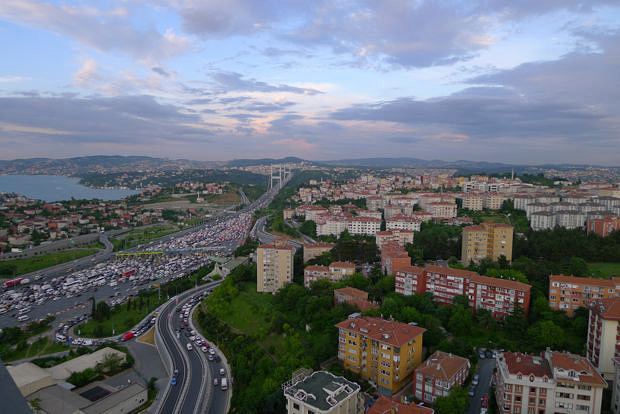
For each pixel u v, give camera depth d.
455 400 174.25
